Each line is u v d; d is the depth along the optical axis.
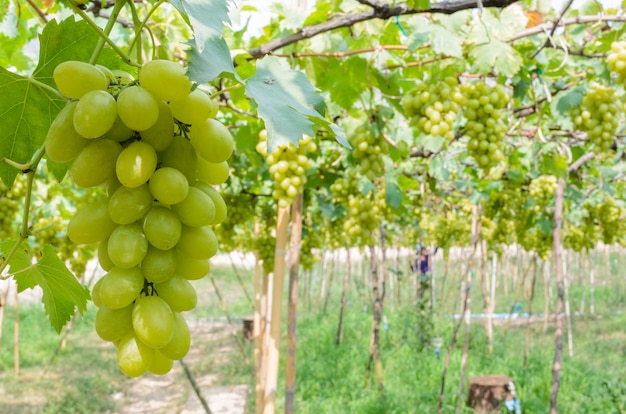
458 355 10.36
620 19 2.92
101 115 0.93
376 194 5.47
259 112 1.04
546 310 12.12
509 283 20.41
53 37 1.21
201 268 1.14
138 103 0.93
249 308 16.44
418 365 9.55
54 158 1.02
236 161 5.36
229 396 8.53
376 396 7.88
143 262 1.05
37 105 1.26
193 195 1.07
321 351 10.73
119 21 2.69
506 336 11.94
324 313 14.43
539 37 3.71
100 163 1.00
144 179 0.99
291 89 1.21
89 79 0.98
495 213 7.95
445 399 8.05
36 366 9.82
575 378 8.66
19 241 1.14
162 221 1.03
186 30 3.01
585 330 12.84
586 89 3.96
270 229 6.16
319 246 6.15
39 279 1.40
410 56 3.65
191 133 1.08
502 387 7.73
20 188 4.27
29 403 7.95
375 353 7.91
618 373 9.13
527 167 6.84
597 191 7.66
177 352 1.06
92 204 1.07
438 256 23.36
